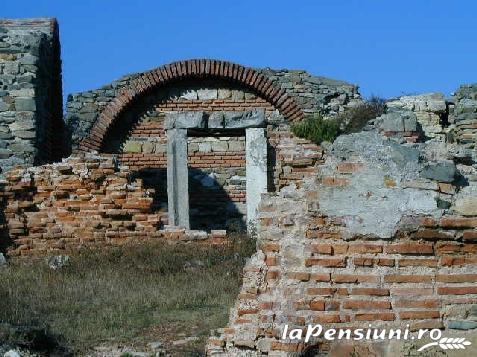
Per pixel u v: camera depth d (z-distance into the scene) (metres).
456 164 9.04
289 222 8.80
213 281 14.46
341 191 8.74
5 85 19.95
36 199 17.83
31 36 20.20
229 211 23.62
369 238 8.65
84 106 23.80
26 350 10.20
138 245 17.20
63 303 12.81
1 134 19.84
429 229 8.62
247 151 20.50
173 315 12.20
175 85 24.34
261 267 8.91
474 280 8.56
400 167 8.75
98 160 18.08
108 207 17.91
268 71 24.34
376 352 8.43
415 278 8.56
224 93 24.42
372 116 21.30
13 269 15.73
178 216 20.58
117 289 13.84
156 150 23.98
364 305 8.53
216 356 8.77
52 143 23.23
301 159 15.40
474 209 8.64
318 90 24.34
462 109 22.30
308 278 8.62
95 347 10.73
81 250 17.19
